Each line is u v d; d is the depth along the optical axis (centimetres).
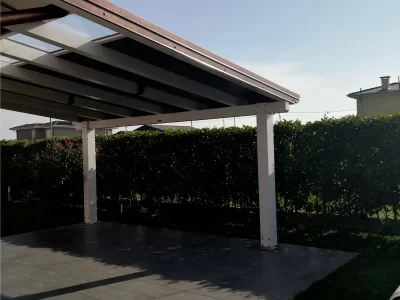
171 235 737
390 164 611
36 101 662
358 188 650
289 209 764
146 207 985
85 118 844
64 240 705
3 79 541
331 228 712
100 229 805
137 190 975
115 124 795
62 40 361
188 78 525
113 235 743
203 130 840
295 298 387
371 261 521
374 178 629
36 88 586
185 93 615
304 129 705
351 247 599
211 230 781
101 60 407
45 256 593
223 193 827
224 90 586
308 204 724
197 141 847
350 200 668
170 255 586
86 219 877
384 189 620
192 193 877
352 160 651
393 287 411
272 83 524
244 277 468
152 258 570
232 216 834
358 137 641
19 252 620
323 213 712
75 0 257
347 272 471
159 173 923
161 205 952
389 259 527
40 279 479
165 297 407
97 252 613
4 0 278
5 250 635
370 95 2202
